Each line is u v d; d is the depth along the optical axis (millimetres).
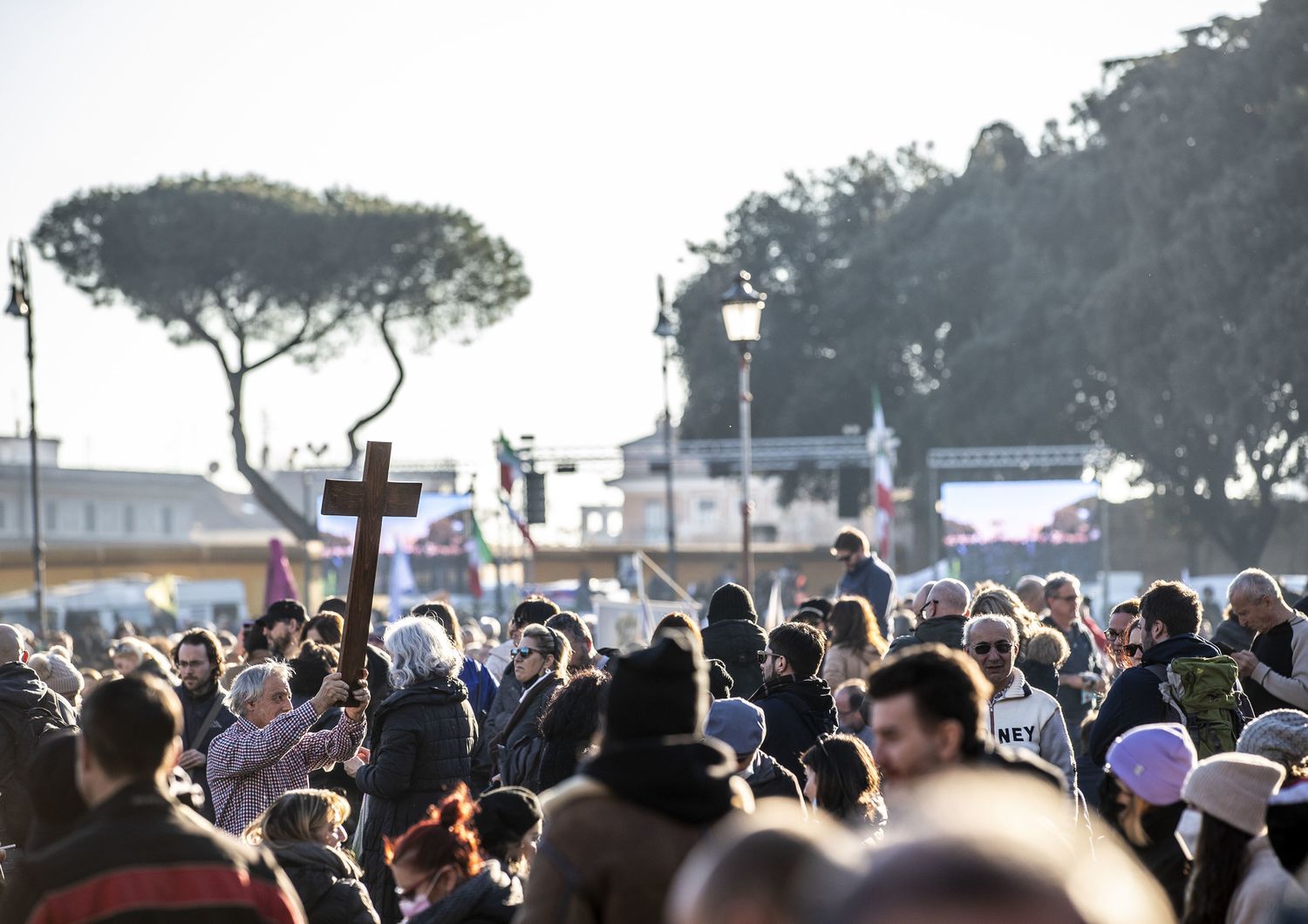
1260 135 69188
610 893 5145
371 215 78438
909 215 85250
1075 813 9656
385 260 78250
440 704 12766
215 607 70875
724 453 68062
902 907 1671
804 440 69688
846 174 89375
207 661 14664
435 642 12977
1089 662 18078
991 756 6191
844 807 9852
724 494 135500
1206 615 53781
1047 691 14297
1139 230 71750
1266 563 90625
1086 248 77688
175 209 76375
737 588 15688
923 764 5766
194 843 5770
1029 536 46250
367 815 12789
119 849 5672
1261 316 65562
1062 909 1668
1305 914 2129
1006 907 1657
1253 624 13945
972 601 15031
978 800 1754
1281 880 6453
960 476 76375
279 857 9406
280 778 12203
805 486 90188
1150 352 69812
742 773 10398
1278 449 71125
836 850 1889
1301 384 65875
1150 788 7754
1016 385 77188
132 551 85250
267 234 76688
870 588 20797
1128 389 72000
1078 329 75312
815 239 87938
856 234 87938
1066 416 77188
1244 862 6773
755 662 15297
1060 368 76000
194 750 13930
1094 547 46094
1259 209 66125
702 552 90188
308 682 14703
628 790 5230
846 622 16266
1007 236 80375
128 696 5867
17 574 83438
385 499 10984
